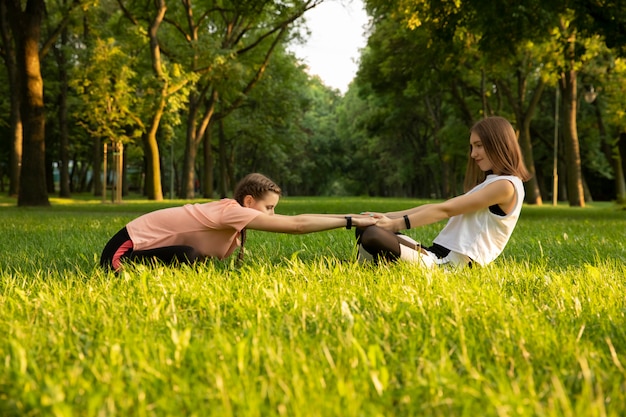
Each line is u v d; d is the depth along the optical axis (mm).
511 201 4094
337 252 5535
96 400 1539
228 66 27391
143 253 4129
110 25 34062
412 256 4062
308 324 2564
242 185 4305
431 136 53594
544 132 44812
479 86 35625
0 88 35969
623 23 15359
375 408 1575
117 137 26484
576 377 1874
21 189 20359
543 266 4465
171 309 2721
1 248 6156
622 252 5812
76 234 7852
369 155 70000
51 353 2119
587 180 60812
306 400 1609
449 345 2236
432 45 19938
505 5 15672
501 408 1503
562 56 21547
